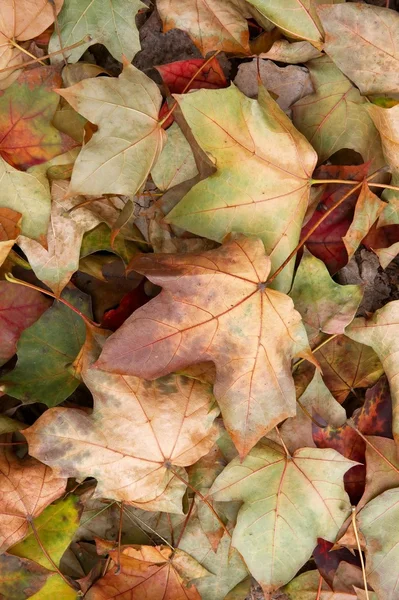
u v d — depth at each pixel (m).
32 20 0.84
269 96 0.84
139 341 0.82
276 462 0.87
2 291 0.87
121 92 0.84
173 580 0.89
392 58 0.85
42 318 0.87
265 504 0.87
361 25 0.84
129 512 0.90
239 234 0.84
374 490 0.88
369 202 0.86
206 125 0.83
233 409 0.84
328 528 0.88
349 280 0.90
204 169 0.86
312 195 0.88
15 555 0.87
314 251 0.89
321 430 0.88
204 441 0.87
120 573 0.88
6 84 0.84
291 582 0.91
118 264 0.89
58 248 0.86
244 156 0.84
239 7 0.87
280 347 0.84
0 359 0.88
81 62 0.86
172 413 0.86
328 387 0.90
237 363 0.84
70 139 0.85
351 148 0.88
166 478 0.87
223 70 0.89
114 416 0.85
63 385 0.87
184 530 0.89
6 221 0.84
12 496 0.86
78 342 0.88
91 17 0.86
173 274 0.82
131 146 0.84
